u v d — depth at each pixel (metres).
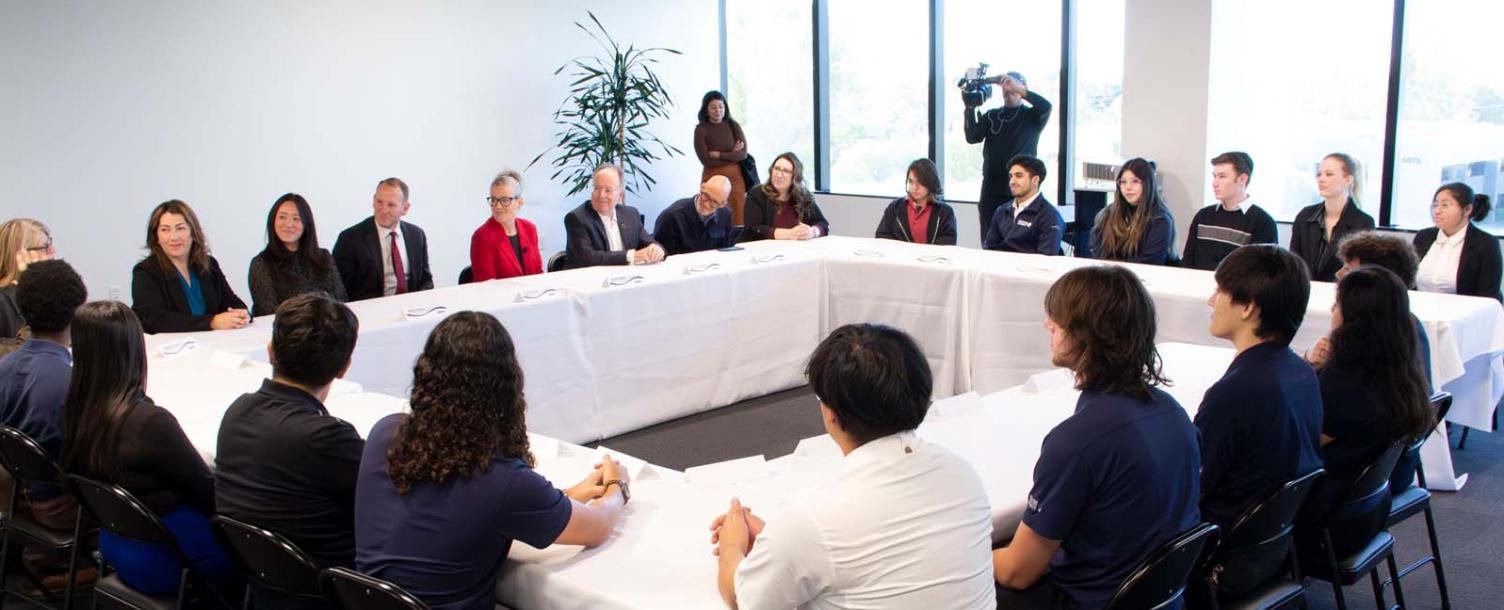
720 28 9.13
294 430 1.89
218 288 3.95
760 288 4.74
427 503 1.65
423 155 7.34
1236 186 4.51
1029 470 2.18
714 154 7.80
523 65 7.75
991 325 4.38
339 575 1.65
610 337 4.21
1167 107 6.02
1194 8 5.80
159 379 3.02
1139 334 1.69
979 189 7.82
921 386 1.44
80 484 2.14
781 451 4.14
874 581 1.40
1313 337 3.56
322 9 6.75
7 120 5.70
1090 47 7.02
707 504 2.02
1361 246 3.10
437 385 1.66
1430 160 5.71
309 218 4.14
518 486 1.66
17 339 2.98
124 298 6.21
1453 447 3.98
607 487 1.96
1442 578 2.69
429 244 7.46
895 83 8.15
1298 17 5.98
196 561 2.20
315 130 6.82
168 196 6.29
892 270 4.71
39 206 5.86
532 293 4.08
